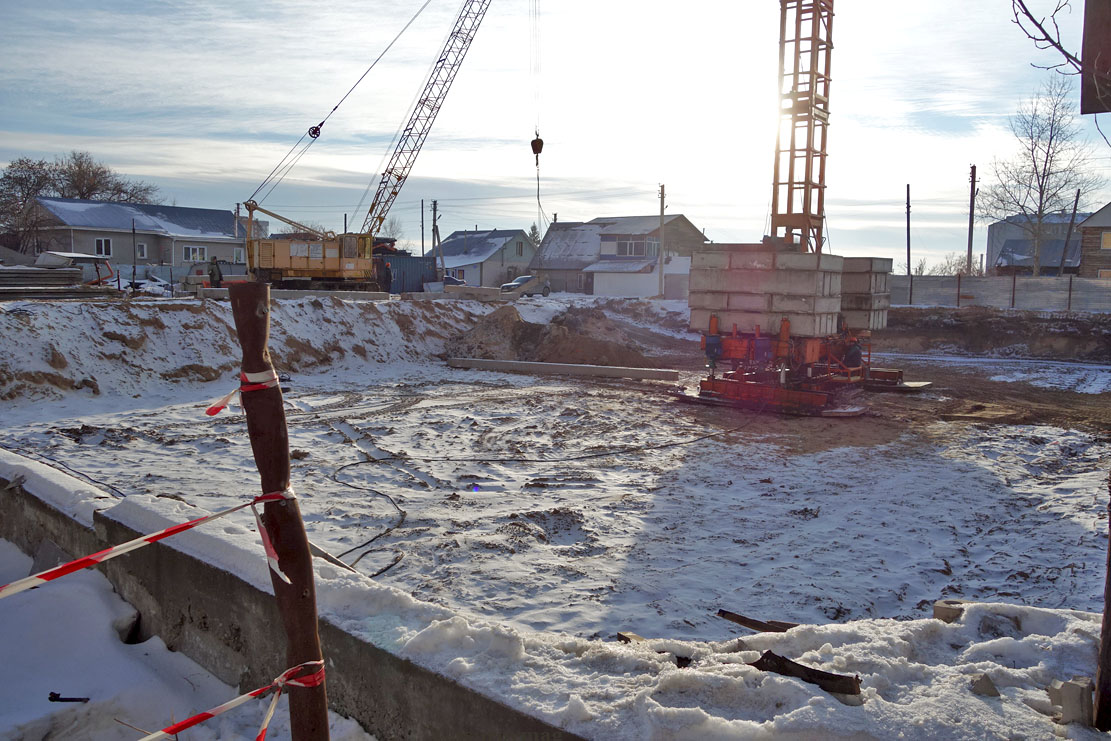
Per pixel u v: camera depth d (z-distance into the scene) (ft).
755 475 36.50
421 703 12.31
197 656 17.57
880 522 29.19
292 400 58.34
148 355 62.03
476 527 27.71
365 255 113.60
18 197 233.76
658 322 121.19
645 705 10.35
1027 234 186.39
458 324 93.25
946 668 12.02
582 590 21.97
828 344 57.93
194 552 17.60
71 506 22.68
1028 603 20.99
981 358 94.02
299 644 9.07
